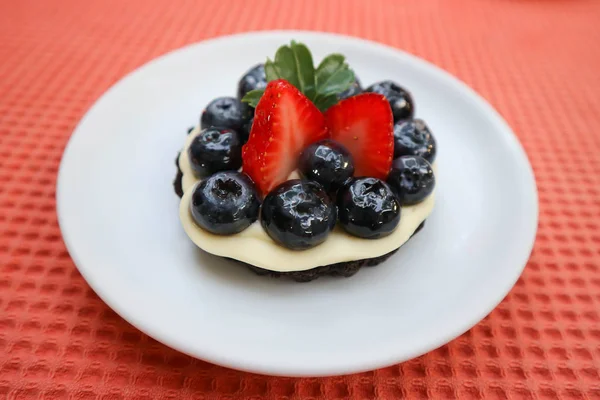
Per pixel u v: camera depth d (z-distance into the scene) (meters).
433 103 0.24
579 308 0.18
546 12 0.34
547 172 0.23
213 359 0.14
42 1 0.30
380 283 0.18
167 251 0.18
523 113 0.26
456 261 0.18
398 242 0.18
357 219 0.17
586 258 0.20
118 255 0.17
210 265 0.18
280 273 0.17
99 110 0.21
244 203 0.17
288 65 0.19
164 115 0.22
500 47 0.30
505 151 0.21
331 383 0.16
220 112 0.19
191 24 0.30
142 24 0.29
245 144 0.18
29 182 0.21
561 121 0.26
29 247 0.18
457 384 0.16
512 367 0.17
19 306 0.17
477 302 0.16
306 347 0.15
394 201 0.17
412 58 0.25
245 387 0.16
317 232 0.16
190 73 0.24
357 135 0.18
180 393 0.15
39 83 0.25
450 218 0.20
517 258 0.17
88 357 0.16
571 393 0.16
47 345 0.16
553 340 0.17
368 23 0.31
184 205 0.18
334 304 0.17
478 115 0.23
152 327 0.15
